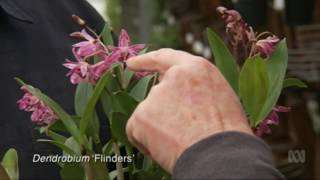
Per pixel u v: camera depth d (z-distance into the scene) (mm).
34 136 791
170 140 516
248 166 473
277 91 593
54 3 899
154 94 536
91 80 582
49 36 869
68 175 595
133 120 539
